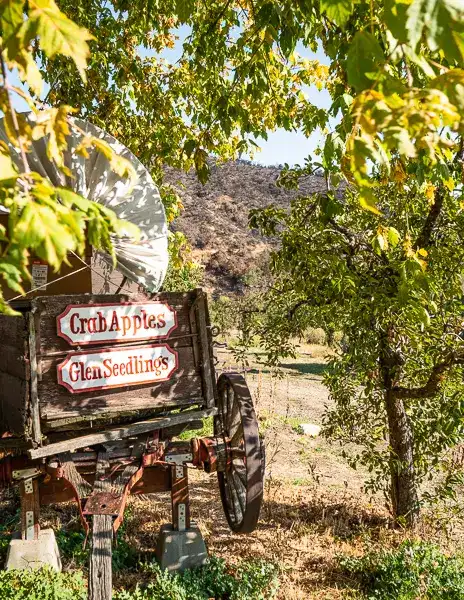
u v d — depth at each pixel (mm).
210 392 5430
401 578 5816
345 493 9039
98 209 1491
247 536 7293
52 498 5758
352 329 6996
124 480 5086
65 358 4777
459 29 1315
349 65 1651
